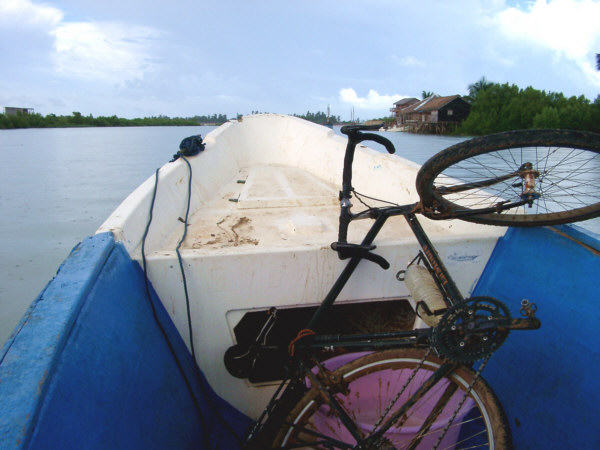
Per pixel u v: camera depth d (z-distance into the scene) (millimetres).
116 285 1355
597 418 1299
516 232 1687
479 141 1099
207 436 1699
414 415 1446
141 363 1320
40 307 1074
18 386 845
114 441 1043
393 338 1335
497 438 1079
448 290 1220
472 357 1071
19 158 17797
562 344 1466
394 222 2191
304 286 1655
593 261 1416
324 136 3852
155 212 1975
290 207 2588
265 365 1792
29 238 6336
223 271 1583
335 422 1411
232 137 4070
